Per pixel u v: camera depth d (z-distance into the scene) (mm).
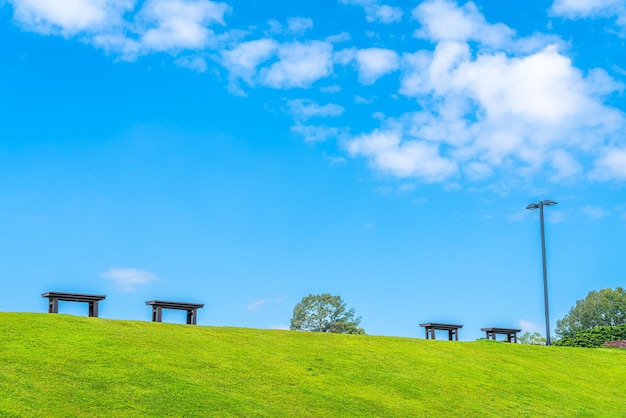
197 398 16422
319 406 17562
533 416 20078
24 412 14156
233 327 23766
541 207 36375
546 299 35031
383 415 17797
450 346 26844
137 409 15320
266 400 17250
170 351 19375
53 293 21125
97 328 20234
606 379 26234
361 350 23547
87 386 15906
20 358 16688
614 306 73812
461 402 20000
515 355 27375
